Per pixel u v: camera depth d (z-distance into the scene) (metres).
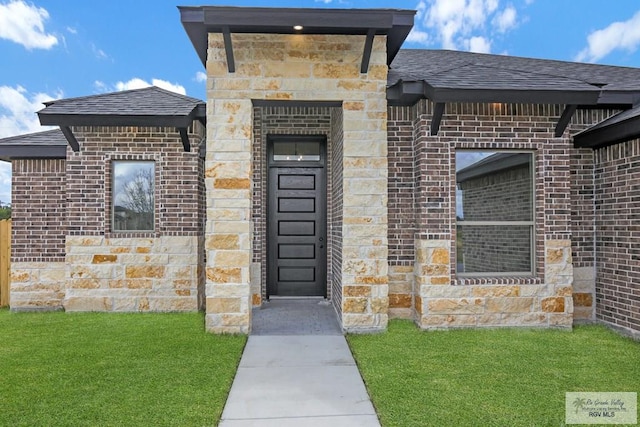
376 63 5.63
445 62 7.79
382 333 5.56
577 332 5.63
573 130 6.18
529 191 6.09
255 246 7.09
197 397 3.57
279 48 5.55
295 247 7.95
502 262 6.12
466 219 6.09
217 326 5.50
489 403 3.46
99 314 6.68
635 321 5.38
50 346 4.95
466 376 4.05
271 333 5.61
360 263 5.61
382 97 5.64
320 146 7.92
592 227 6.17
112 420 3.17
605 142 5.70
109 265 6.88
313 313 6.76
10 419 3.18
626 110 6.19
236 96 5.51
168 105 6.80
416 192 6.02
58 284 7.21
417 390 3.73
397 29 5.40
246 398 3.61
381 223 5.62
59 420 3.17
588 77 7.13
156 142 6.95
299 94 5.57
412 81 5.59
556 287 5.79
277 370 4.28
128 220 7.08
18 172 7.24
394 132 6.19
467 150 5.93
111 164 6.99
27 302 7.16
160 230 6.95
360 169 5.62
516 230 6.11
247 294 5.51
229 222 5.50
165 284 6.91
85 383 3.85
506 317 5.76
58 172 7.26
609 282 5.86
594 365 4.35
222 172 5.49
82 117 6.37
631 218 5.46
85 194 6.88
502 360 4.49
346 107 5.62
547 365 4.35
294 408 3.43
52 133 7.75
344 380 4.01
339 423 3.18
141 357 4.56
